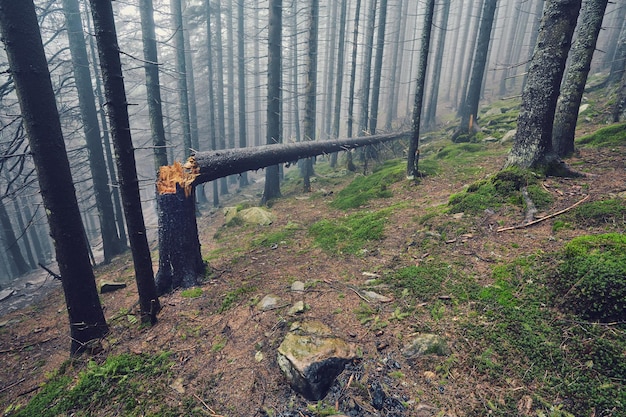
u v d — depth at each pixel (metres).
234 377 3.38
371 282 4.77
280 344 3.61
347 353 3.29
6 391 4.49
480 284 4.01
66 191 4.17
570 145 7.48
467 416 2.54
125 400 3.24
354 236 6.83
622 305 2.87
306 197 12.91
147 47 10.80
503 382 2.74
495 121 15.45
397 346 3.38
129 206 4.18
